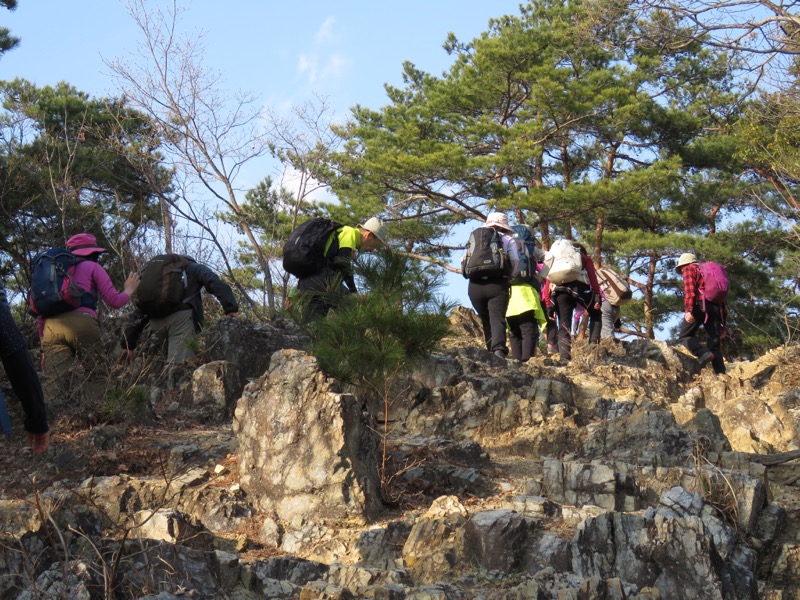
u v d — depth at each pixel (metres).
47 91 19.94
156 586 4.02
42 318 6.98
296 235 7.53
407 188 24.08
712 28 16.34
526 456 6.71
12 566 3.93
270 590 4.38
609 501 5.39
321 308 7.26
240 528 5.32
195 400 7.20
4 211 14.78
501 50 22.41
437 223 25.09
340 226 7.63
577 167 25.91
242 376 7.98
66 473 5.83
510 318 10.30
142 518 4.70
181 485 5.52
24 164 15.48
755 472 5.93
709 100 24.08
